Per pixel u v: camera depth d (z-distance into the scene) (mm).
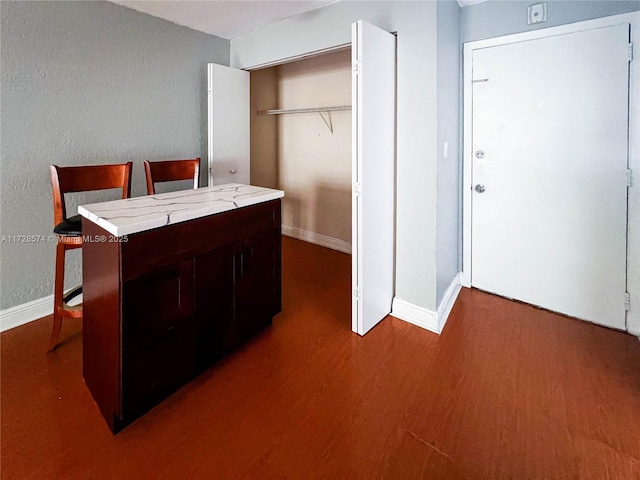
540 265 2600
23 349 2070
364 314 2244
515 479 1267
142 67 2789
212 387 1767
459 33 2713
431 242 2252
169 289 1570
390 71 2211
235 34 3262
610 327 2328
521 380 1815
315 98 4090
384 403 1660
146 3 2568
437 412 1600
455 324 2406
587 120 2277
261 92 4473
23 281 2344
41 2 2217
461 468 1314
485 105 2699
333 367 1934
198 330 1748
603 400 1662
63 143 2414
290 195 4664
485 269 2904
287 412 1604
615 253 2264
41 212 2371
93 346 1604
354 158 2055
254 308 2119
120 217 1467
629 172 2160
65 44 2350
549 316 2508
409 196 2320
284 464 1333
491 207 2789
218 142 3221
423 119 2170
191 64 3139
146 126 2875
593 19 2188
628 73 2109
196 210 1647
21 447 1389
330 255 3988
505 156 2658
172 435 1468
